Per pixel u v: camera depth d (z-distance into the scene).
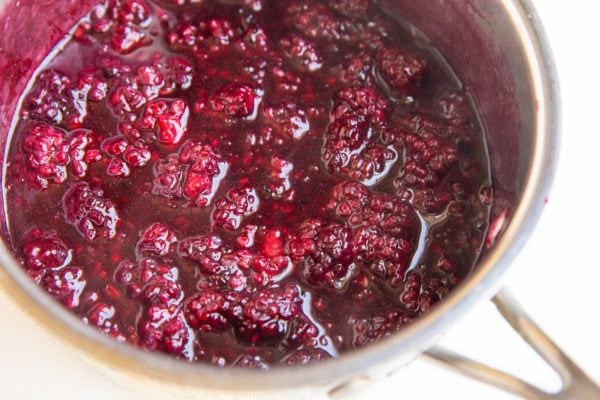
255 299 0.31
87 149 0.34
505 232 0.27
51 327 0.26
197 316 0.30
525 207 0.27
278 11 0.38
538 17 0.31
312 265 0.32
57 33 0.36
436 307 0.26
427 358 0.28
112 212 0.33
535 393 0.27
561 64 0.40
